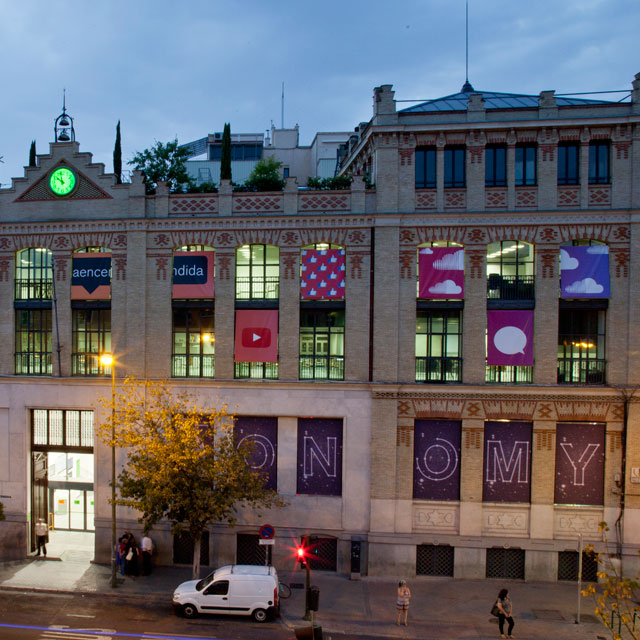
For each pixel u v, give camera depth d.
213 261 24.19
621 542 22.19
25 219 25.09
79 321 25.08
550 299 22.66
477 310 22.92
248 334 23.98
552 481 22.58
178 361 24.44
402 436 23.06
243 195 24.19
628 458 22.14
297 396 23.53
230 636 18.11
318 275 23.73
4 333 25.22
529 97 26.66
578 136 22.55
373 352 23.23
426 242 23.22
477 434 22.77
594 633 18.59
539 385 22.50
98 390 24.61
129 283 24.38
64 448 25.22
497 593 21.55
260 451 23.94
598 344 22.95
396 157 23.20
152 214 24.58
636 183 22.27
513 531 22.77
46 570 23.36
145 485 20.78
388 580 22.73
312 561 23.64
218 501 20.50
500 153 23.14
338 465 23.64
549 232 22.66
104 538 24.25
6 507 24.91
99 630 18.33
